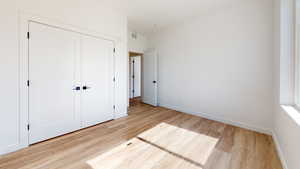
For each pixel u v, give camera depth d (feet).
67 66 7.94
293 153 4.33
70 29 7.92
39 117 6.98
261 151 6.33
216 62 10.33
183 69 12.75
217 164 5.41
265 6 8.00
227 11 9.61
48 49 7.14
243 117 9.12
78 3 8.23
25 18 6.33
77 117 8.53
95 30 9.15
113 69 10.55
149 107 14.90
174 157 5.85
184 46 12.57
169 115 11.94
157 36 15.30
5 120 5.96
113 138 7.56
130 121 10.36
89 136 7.79
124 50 11.27
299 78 5.59
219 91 10.27
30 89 6.63
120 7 9.88
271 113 7.95
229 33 9.55
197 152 6.24
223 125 9.56
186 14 10.85
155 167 5.20
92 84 9.23
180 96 13.19
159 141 7.25
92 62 9.16
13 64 6.09
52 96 7.40
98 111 9.68
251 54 8.63
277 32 6.69
